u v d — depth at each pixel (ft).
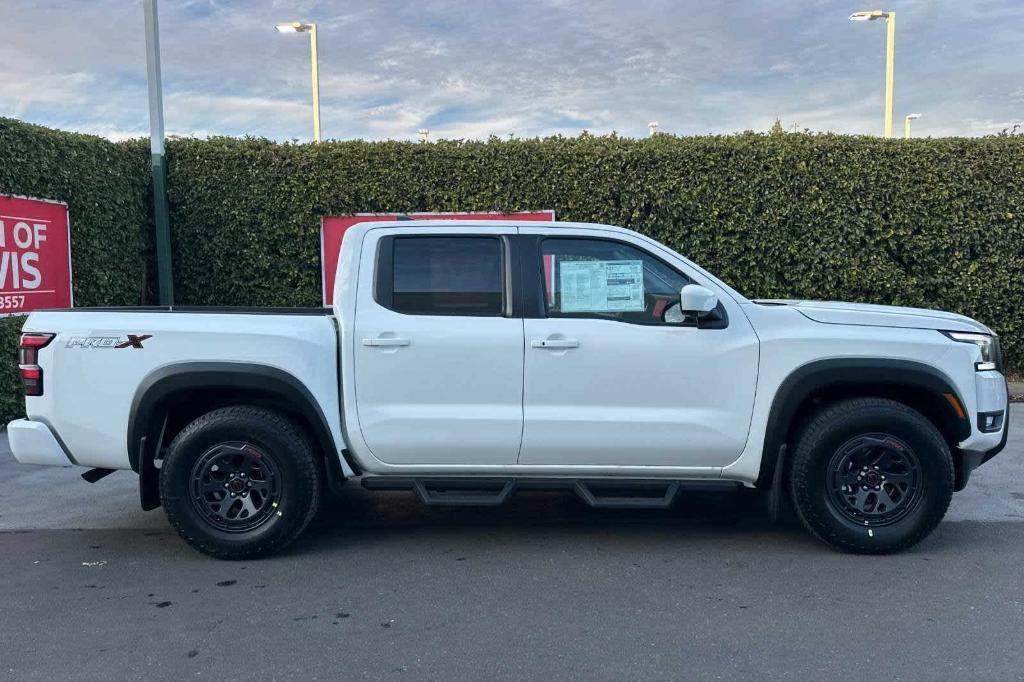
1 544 16.25
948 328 15.28
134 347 14.80
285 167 34.06
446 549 15.81
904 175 33.24
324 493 16.24
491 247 15.46
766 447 15.02
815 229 33.42
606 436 14.99
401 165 33.88
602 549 15.78
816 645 11.50
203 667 10.93
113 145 32.50
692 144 33.30
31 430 14.97
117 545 16.17
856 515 15.08
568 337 14.94
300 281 34.78
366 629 12.12
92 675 10.70
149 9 32.12
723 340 14.97
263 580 14.16
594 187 33.50
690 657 11.16
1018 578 14.07
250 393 15.43
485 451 15.15
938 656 11.14
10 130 26.99
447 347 14.94
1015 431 26.73
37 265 28.35
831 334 14.90
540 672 10.75
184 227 34.47
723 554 15.44
